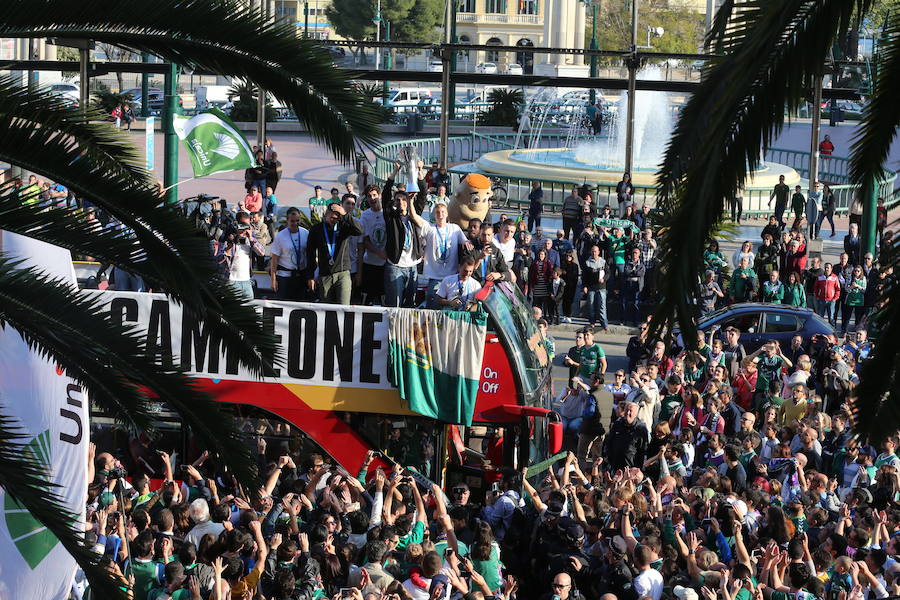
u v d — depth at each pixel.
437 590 19.83
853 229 61.50
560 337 54.75
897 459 29.81
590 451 37.19
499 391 28.88
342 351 28.95
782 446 29.75
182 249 16.80
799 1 12.97
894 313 14.87
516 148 114.62
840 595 19.78
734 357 43.50
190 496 25.38
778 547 21.80
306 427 29.09
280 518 22.77
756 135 14.09
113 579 15.95
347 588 19.38
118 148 17.11
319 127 16.47
